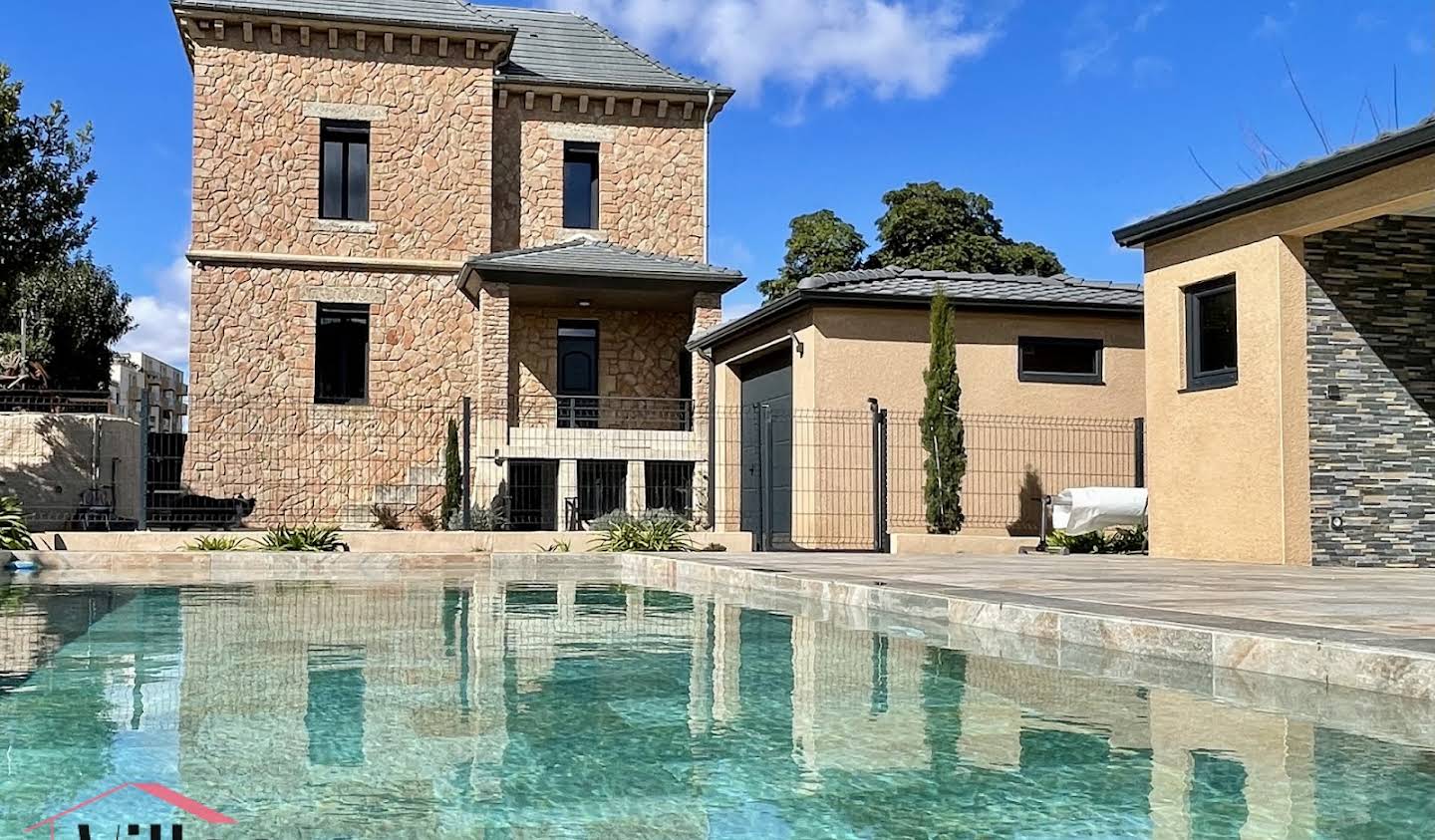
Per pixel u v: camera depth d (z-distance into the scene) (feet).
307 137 57.93
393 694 12.08
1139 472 43.19
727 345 52.31
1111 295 46.01
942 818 7.14
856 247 94.22
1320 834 6.69
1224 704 11.12
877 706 11.19
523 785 8.04
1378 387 30.40
